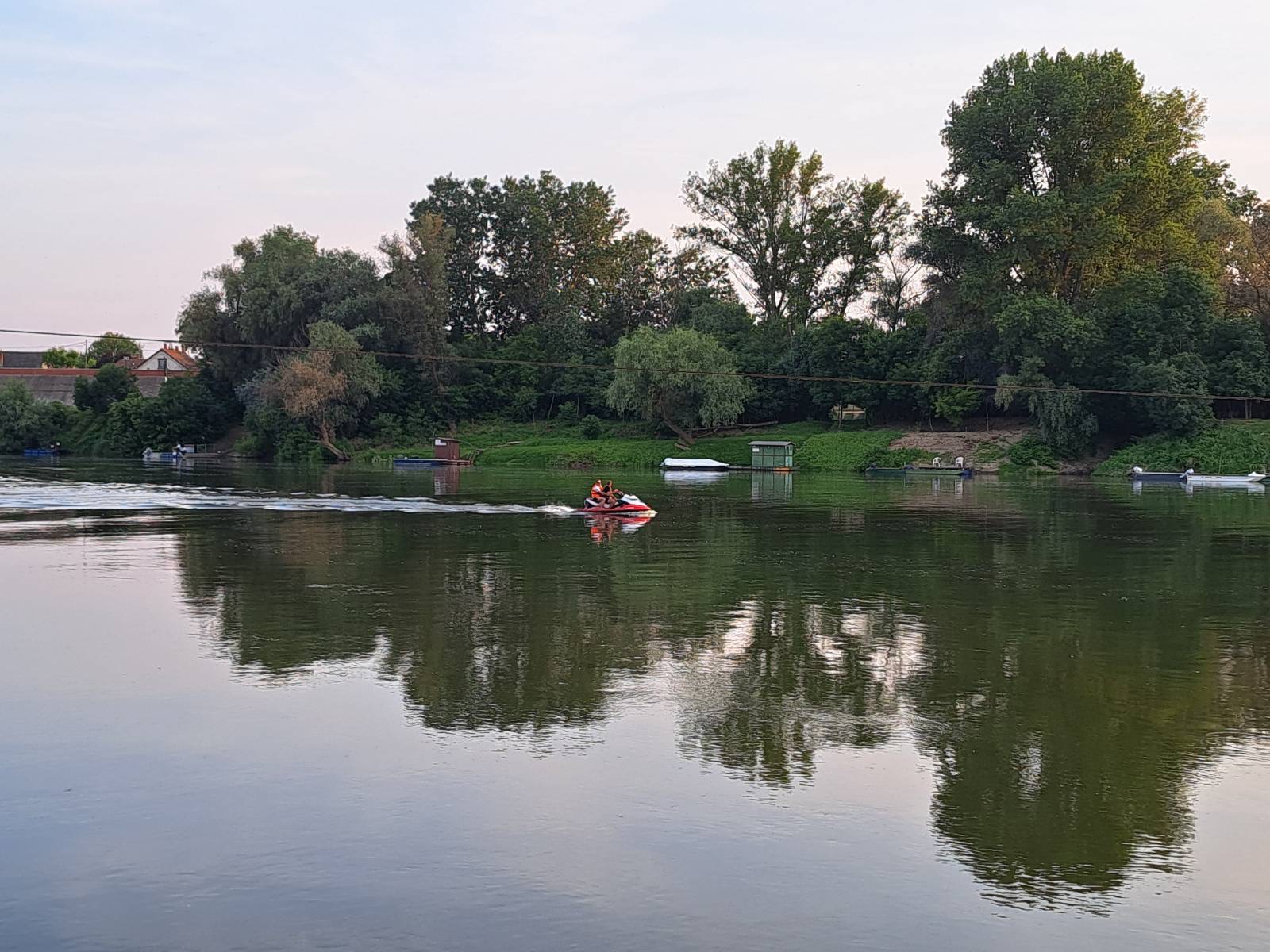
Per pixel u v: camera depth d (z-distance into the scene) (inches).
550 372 4566.9
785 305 4534.9
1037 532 1462.8
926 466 3166.8
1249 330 3117.6
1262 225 3410.4
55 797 453.1
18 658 675.4
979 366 3442.4
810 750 518.0
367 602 872.3
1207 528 1539.1
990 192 3233.3
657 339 3843.5
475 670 653.3
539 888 379.6
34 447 4638.3
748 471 3383.4
